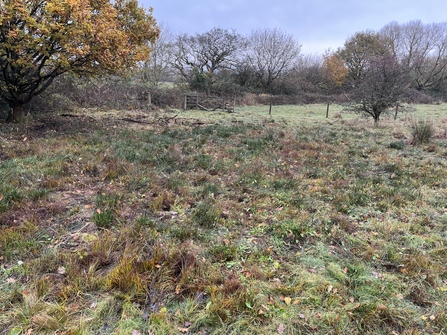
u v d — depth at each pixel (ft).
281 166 19.62
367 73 42.68
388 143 27.40
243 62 99.86
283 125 39.93
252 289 7.83
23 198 12.57
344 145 26.68
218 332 6.68
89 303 7.29
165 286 7.96
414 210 13.09
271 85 102.53
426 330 6.89
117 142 23.72
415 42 120.06
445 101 99.04
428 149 24.95
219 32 91.56
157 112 52.01
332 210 13.12
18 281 7.91
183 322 6.92
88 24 24.70
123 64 32.48
